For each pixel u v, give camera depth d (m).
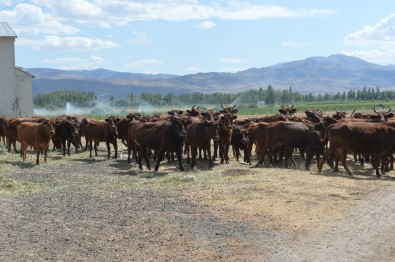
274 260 10.35
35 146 25.80
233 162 26.03
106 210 14.70
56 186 18.88
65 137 29.70
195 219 13.46
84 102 194.38
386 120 26.06
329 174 20.05
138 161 24.80
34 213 14.48
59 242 11.70
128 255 10.77
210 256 10.63
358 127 20.17
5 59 50.00
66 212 14.55
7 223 13.40
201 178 19.81
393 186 17.42
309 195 15.83
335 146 20.50
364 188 16.98
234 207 14.60
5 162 26.12
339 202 14.98
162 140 22.45
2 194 17.22
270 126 22.98
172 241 11.65
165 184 18.81
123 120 28.84
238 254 10.75
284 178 18.83
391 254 10.60
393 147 20.17
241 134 25.92
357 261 10.23
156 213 14.16
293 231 12.27
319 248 11.03
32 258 10.63
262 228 12.54
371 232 12.12
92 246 11.38
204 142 23.56
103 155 30.20
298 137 22.30
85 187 18.56
